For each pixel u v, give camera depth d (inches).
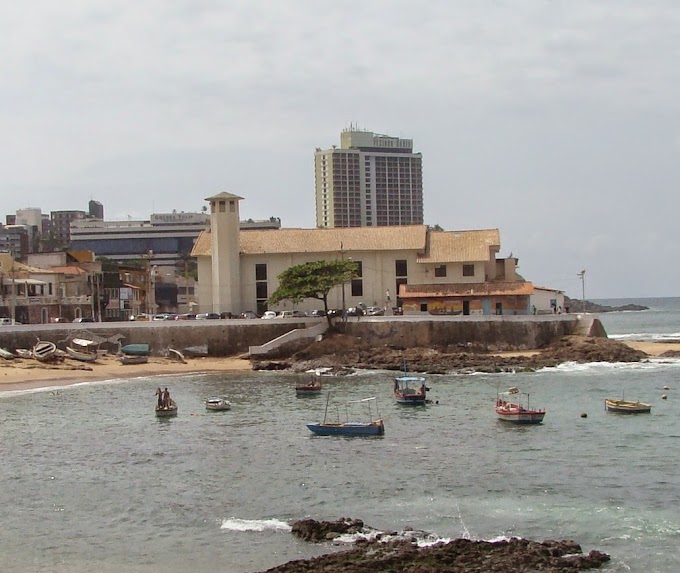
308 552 1870.1
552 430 3107.8
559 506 2165.4
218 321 5408.5
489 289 5871.1
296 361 5191.9
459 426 3198.8
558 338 5492.1
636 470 2513.5
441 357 5108.3
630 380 4379.9
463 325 5408.5
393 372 4830.2
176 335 5374.0
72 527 2063.2
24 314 5876.0
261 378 4677.7
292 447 2864.2
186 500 2262.6
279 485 2389.3
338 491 2320.4
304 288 5482.3
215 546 1920.5
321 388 4234.7
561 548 1838.1
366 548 1849.2
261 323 5438.0
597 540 1929.1
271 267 6264.8
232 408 3671.3
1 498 2299.5
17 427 3260.3
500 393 3944.4
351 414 3479.3
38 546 1937.7
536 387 4160.9
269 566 1800.0
